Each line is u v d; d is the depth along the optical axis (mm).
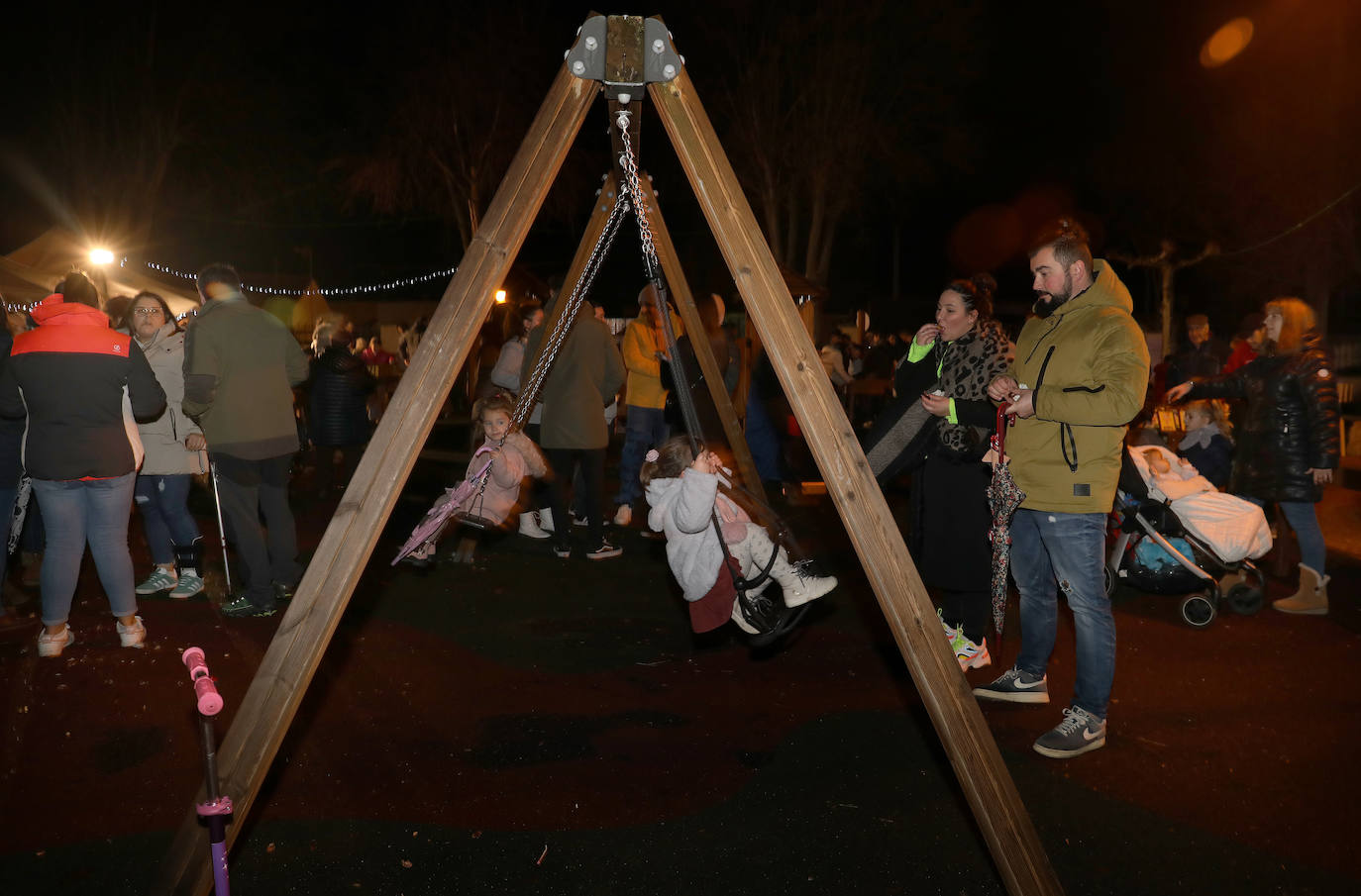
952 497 5094
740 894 3295
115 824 3697
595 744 4457
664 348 9078
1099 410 3977
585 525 9344
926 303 43781
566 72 2807
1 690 4953
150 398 5371
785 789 4031
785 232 38156
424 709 4832
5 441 5742
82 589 6793
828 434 2836
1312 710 4895
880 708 4883
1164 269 30188
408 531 9156
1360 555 8477
